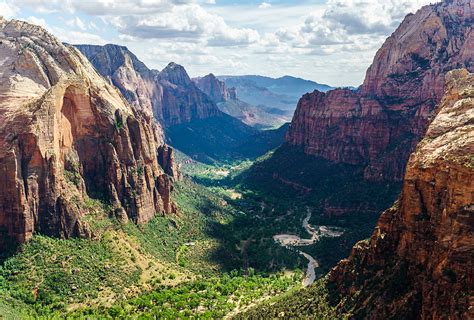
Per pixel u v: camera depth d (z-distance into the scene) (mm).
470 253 70938
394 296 82562
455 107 89750
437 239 78938
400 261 85938
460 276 70688
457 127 84938
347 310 89688
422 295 76500
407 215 86500
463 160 76750
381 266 91125
